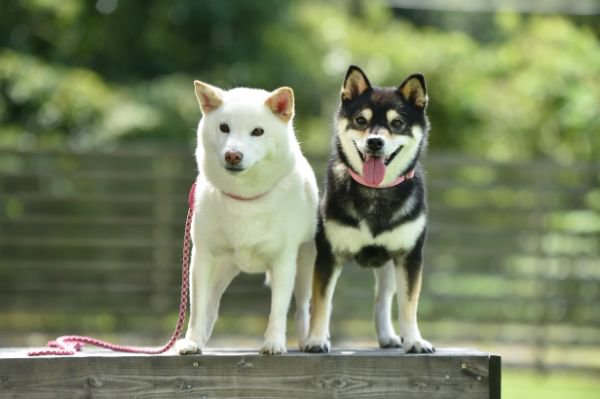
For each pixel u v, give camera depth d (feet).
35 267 47.21
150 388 19.33
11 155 46.39
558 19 68.13
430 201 47.67
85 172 46.62
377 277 23.94
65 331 48.83
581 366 46.47
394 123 21.63
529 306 48.65
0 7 58.49
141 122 54.24
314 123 61.11
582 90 59.00
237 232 19.72
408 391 19.86
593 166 46.44
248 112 19.45
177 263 47.01
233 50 59.47
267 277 22.16
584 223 52.75
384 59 62.75
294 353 20.17
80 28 58.90
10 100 55.93
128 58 59.67
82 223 47.32
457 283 52.65
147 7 59.00
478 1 77.87
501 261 48.83
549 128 59.62
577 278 47.14
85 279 47.50
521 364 47.09
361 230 21.22
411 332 21.13
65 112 54.90
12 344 47.93
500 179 48.37
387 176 21.36
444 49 63.72
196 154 20.39
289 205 19.99
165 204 46.83
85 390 19.22
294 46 61.46
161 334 47.09
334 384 19.71
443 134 61.05
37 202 48.11
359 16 75.15
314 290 21.43
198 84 19.88
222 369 19.49
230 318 50.21
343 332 47.09
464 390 20.01
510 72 63.57
